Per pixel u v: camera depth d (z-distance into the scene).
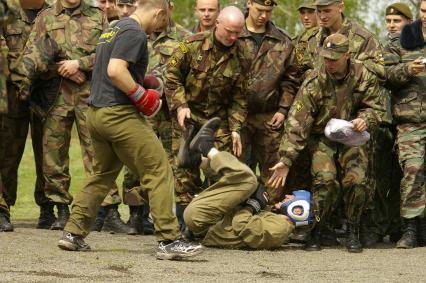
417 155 20.62
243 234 19.36
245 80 20.48
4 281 14.42
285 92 21.84
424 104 20.80
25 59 21.53
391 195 22.02
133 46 16.66
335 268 17.11
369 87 19.64
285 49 21.78
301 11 23.30
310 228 19.86
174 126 20.89
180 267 16.48
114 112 16.91
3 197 21.34
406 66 20.55
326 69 19.48
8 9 19.84
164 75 20.92
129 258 17.31
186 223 19.59
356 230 19.77
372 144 19.92
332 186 19.67
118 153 17.34
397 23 23.38
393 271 16.86
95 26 22.22
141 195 22.53
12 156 22.62
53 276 15.08
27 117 22.64
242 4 23.45
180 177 20.91
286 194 21.64
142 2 17.19
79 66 21.77
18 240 19.06
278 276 15.97
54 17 22.05
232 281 15.20
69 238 17.91
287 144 19.75
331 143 19.75
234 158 19.48
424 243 21.16
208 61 20.25
